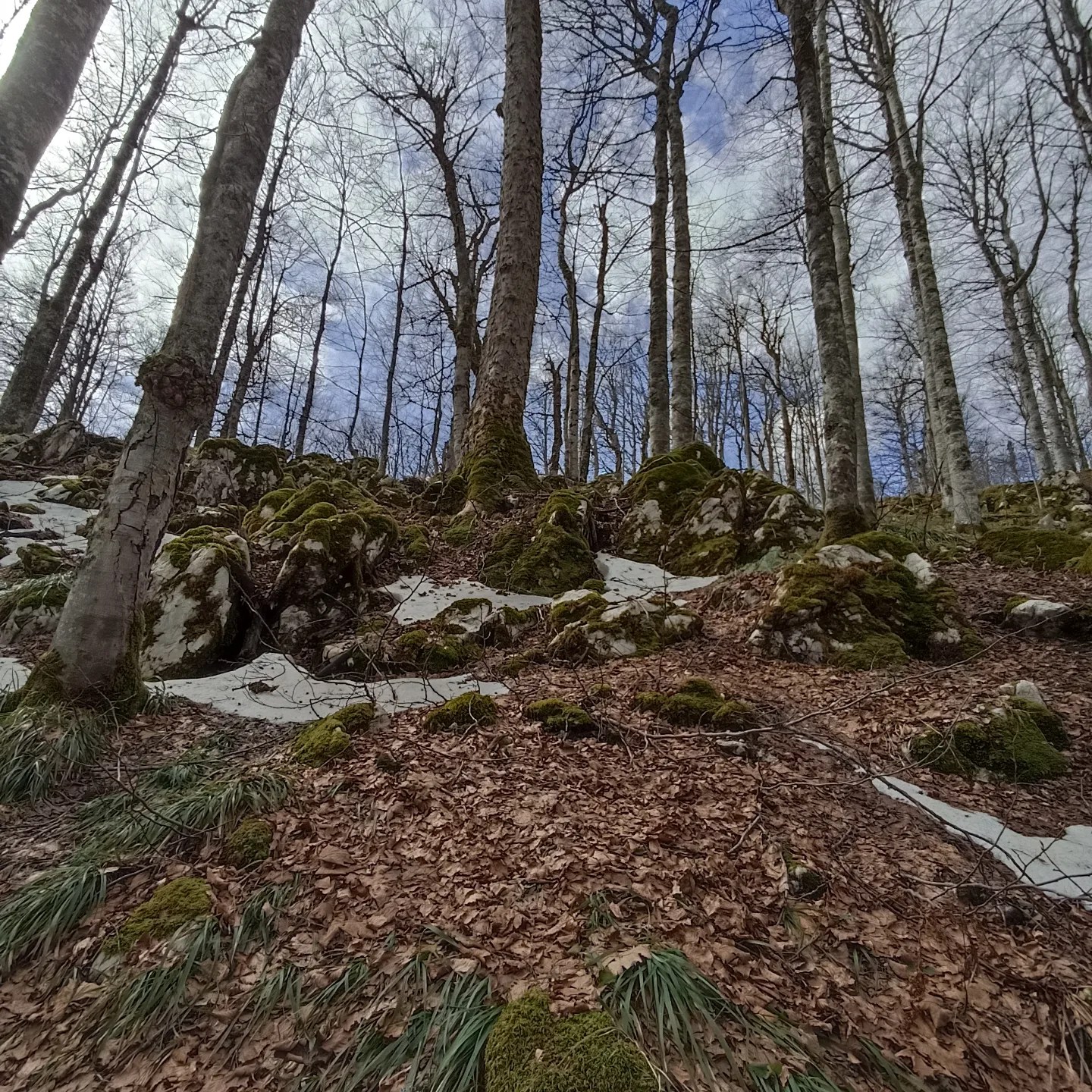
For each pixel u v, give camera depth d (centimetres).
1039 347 1797
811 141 764
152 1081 209
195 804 347
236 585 659
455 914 279
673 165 1374
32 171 357
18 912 275
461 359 1734
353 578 722
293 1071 211
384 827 341
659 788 382
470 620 691
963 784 404
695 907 285
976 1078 215
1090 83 928
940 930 283
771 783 387
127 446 479
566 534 860
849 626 595
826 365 768
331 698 542
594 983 237
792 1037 220
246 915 274
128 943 259
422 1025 223
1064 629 580
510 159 1135
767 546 848
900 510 1510
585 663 600
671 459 1125
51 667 442
